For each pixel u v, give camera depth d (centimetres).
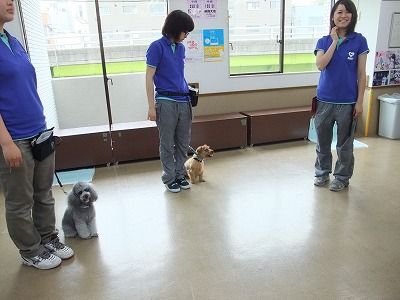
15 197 175
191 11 394
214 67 420
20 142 168
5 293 174
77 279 182
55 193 299
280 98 461
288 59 472
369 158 362
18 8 321
